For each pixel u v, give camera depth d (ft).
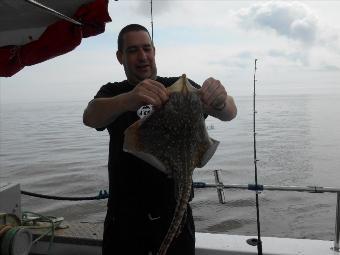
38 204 22.85
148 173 4.38
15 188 6.52
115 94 4.65
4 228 5.03
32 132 95.20
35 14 5.43
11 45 6.07
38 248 6.58
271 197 21.38
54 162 41.78
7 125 127.95
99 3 5.50
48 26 5.77
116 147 4.49
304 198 20.86
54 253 6.55
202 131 3.79
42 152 52.75
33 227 6.58
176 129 3.68
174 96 3.72
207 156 3.76
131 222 4.42
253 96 6.83
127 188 4.43
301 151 29.17
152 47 4.60
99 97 4.43
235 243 6.55
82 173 33.60
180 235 4.39
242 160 31.53
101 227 6.93
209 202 20.79
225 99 3.87
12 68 6.06
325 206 19.29
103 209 20.48
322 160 24.14
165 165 3.71
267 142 35.88
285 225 16.66
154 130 3.69
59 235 6.53
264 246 6.43
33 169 37.73
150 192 4.41
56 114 187.42
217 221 17.65
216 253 6.32
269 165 26.71
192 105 3.72
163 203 4.40
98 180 30.17
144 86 3.65
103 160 41.42
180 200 3.48
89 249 6.42
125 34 4.51
